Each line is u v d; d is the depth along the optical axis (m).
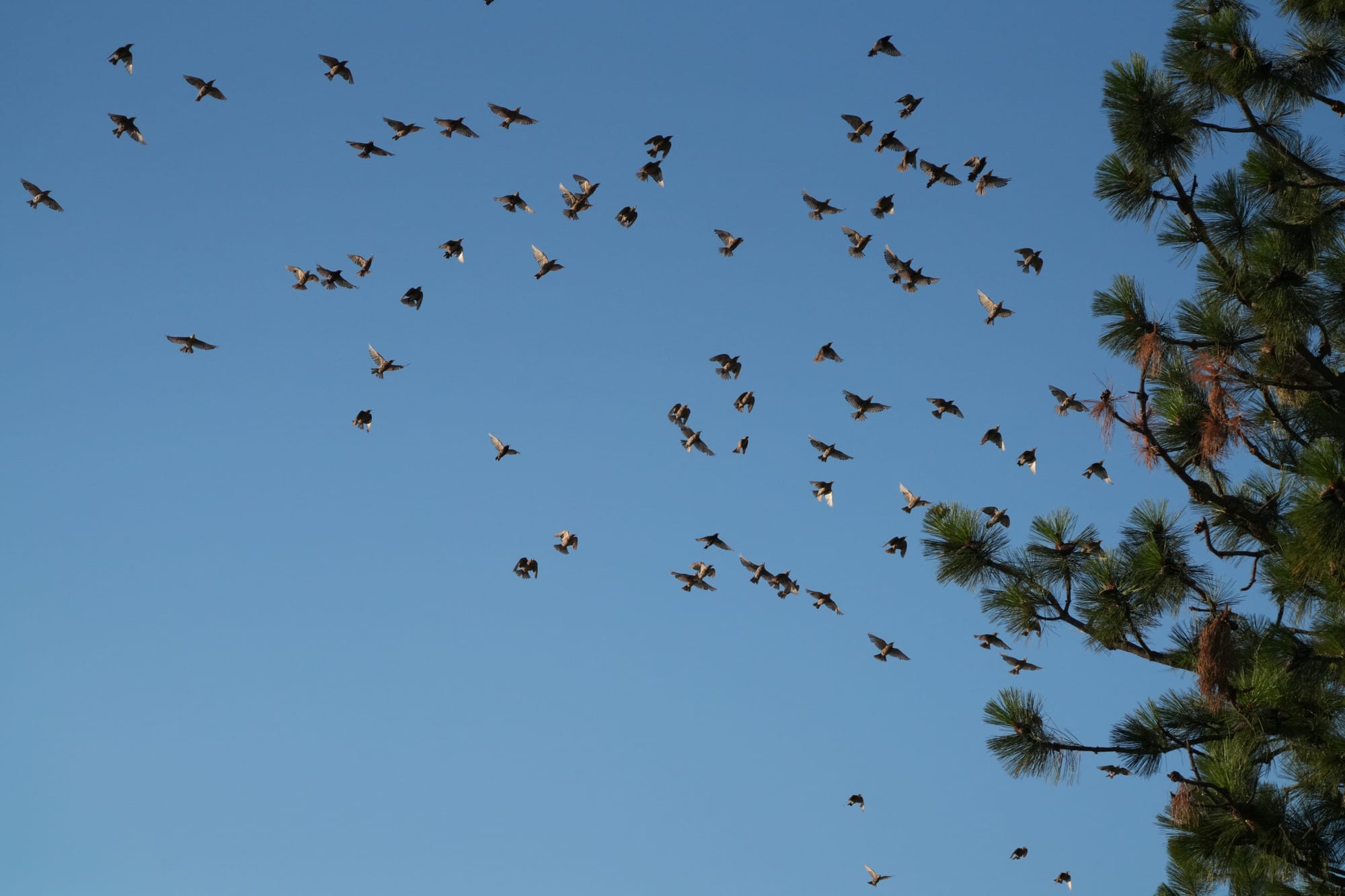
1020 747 10.84
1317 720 9.72
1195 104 12.69
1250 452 12.31
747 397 22.83
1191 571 11.05
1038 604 11.69
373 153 23.31
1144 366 11.66
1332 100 12.59
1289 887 9.42
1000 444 20.05
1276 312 11.23
